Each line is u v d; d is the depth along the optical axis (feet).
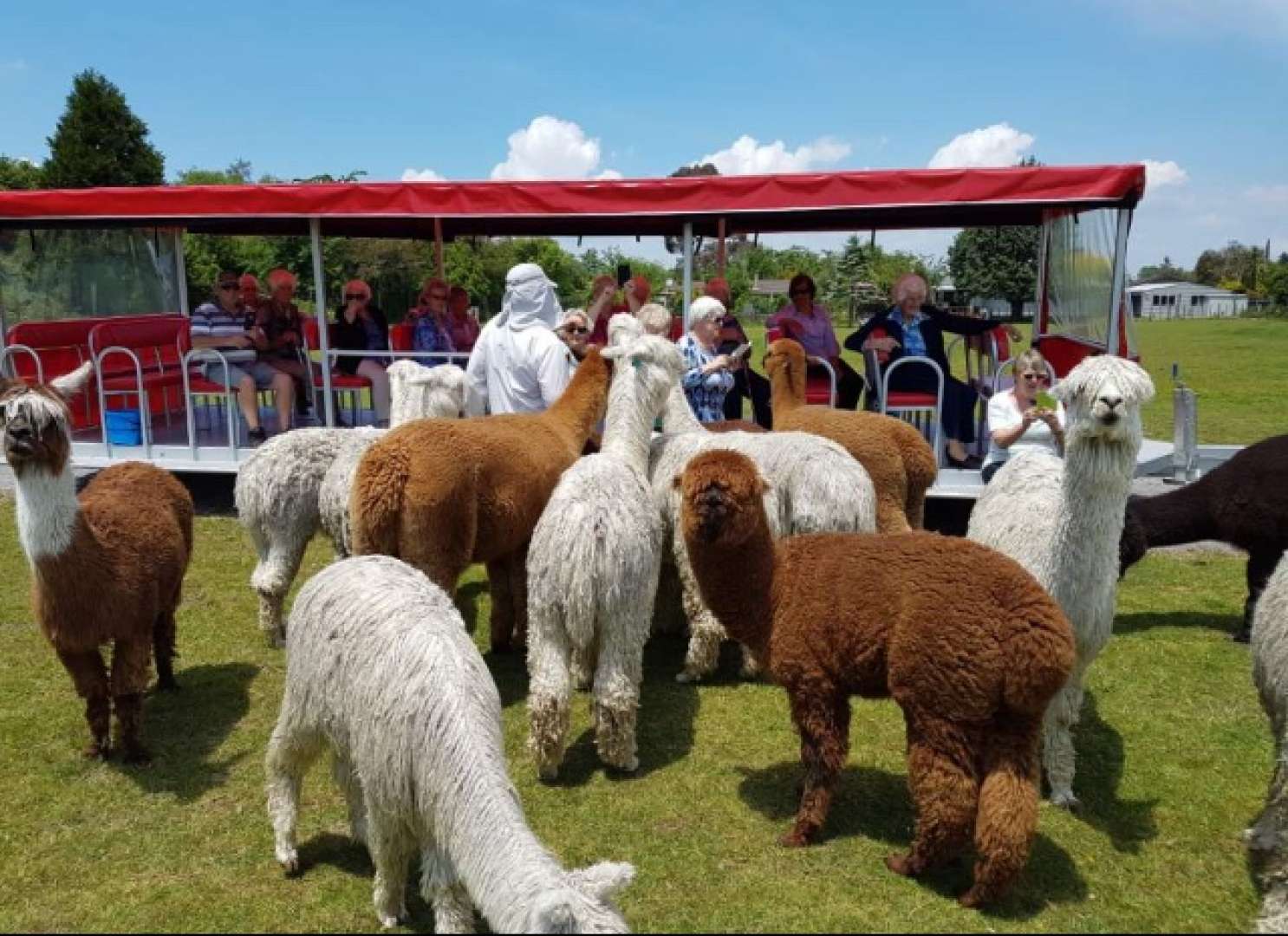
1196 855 11.37
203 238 70.08
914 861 10.66
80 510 12.25
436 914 9.00
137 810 12.26
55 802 12.45
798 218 30.73
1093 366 10.75
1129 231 21.44
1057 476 13.99
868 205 21.80
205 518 27.20
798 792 12.77
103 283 34.27
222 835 11.68
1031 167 21.03
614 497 12.72
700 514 11.00
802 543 11.48
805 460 15.35
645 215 22.94
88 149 106.93
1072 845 11.50
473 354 21.02
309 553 24.58
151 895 10.46
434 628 9.44
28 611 19.43
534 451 15.43
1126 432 10.63
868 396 26.17
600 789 12.81
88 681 13.08
